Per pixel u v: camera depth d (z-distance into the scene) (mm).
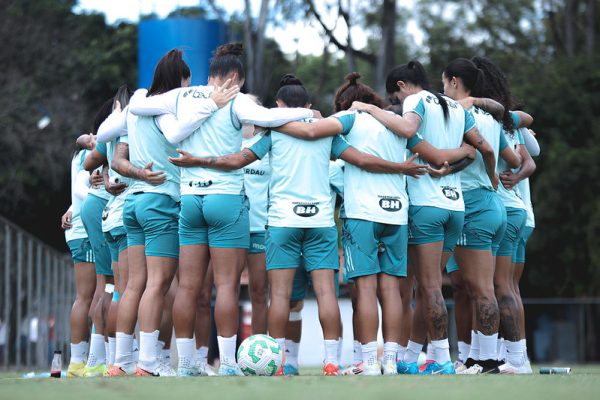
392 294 17141
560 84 64875
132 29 72438
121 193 18453
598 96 65312
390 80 18578
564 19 77438
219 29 49469
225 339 16828
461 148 17766
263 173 20469
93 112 70000
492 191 18391
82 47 70500
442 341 17500
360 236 16844
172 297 19359
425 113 17641
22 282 36094
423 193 17406
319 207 17047
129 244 17453
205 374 18859
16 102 63281
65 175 65375
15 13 67500
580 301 49281
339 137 17188
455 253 18422
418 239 17516
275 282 17156
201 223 16797
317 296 17062
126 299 17328
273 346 16297
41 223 67062
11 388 11523
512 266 19812
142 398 9773
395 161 17188
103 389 11164
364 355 16828
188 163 16625
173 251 17109
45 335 37500
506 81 19641
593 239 59312
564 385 11906
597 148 61094
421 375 15383
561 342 49281
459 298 20047
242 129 18500
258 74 69250
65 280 40188
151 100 17031
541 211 60969
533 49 81312
